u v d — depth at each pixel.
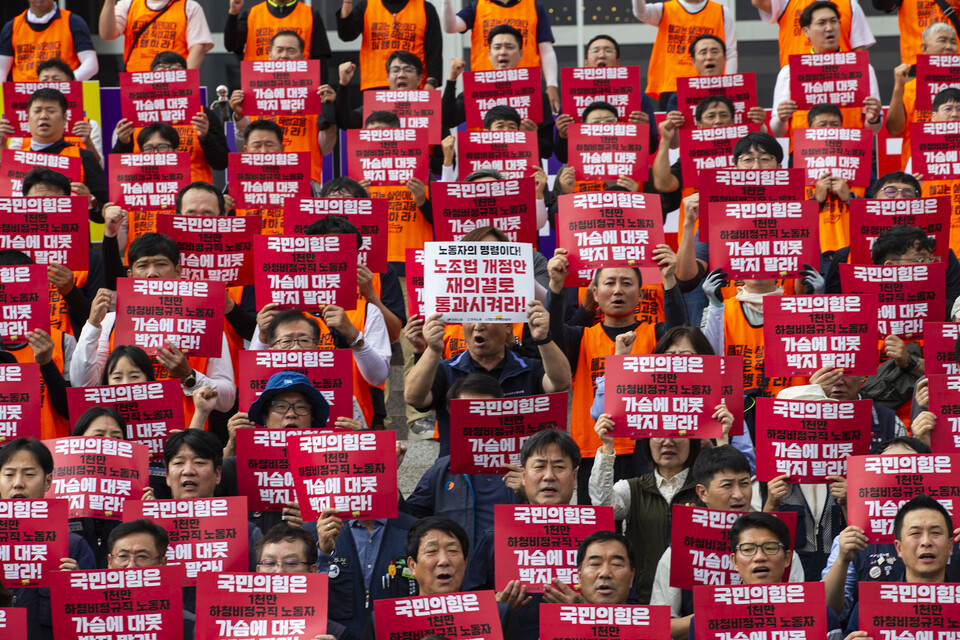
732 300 9.59
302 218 10.05
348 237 9.41
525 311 8.77
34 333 9.19
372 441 7.68
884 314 9.27
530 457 7.64
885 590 6.60
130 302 9.19
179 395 8.57
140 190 11.45
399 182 11.83
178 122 12.87
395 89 13.61
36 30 15.10
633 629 6.54
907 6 14.58
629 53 18.41
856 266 9.30
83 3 18.22
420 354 9.41
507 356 9.13
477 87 12.89
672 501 8.11
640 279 9.84
